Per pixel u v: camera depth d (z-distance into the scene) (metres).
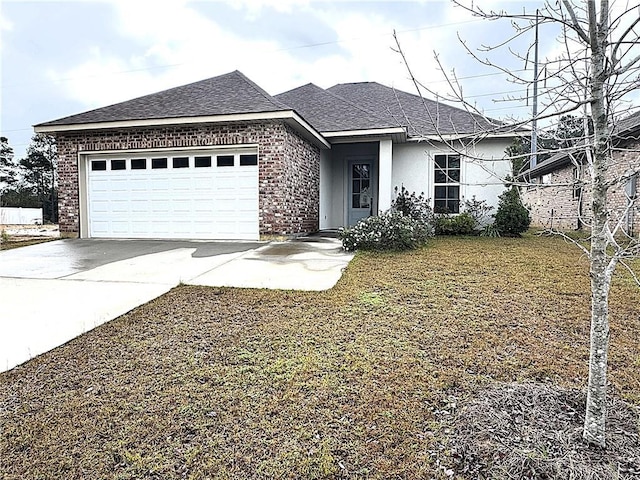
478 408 2.52
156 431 2.44
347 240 8.55
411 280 5.84
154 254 8.27
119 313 4.62
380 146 12.12
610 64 2.00
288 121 9.68
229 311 4.62
